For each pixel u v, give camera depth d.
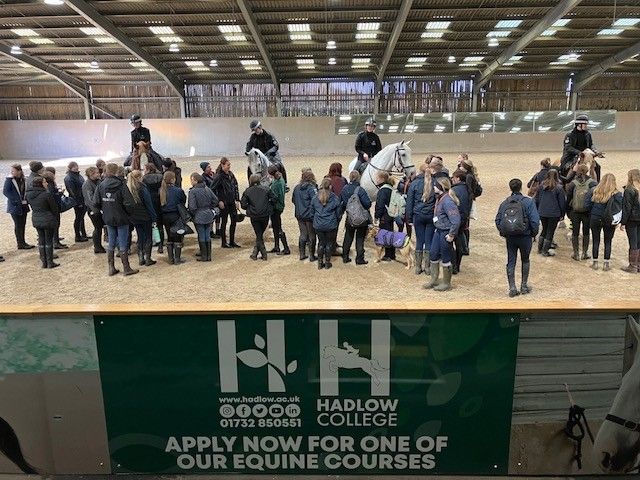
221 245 9.18
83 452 3.26
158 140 28.31
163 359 3.06
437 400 3.10
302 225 8.03
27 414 3.19
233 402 3.13
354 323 2.96
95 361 3.08
